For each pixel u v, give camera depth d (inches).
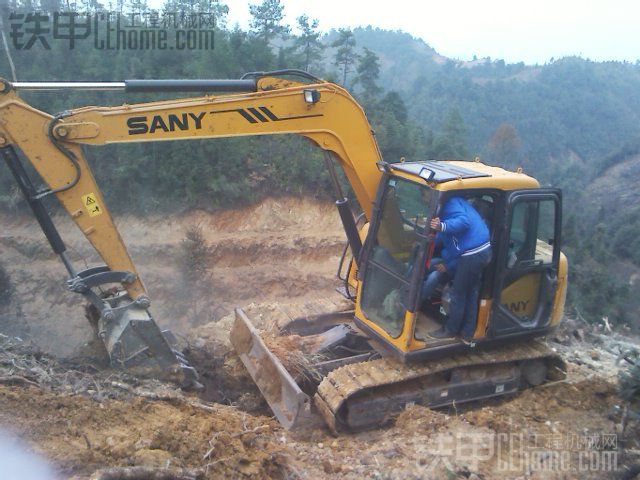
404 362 230.5
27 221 802.2
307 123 241.4
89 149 811.4
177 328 682.8
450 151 1333.7
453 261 225.9
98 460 154.7
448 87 3432.6
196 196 826.8
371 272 250.8
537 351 257.8
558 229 245.1
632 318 1057.5
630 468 201.9
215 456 173.9
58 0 1013.8
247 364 268.1
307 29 1341.0
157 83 219.1
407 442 210.2
